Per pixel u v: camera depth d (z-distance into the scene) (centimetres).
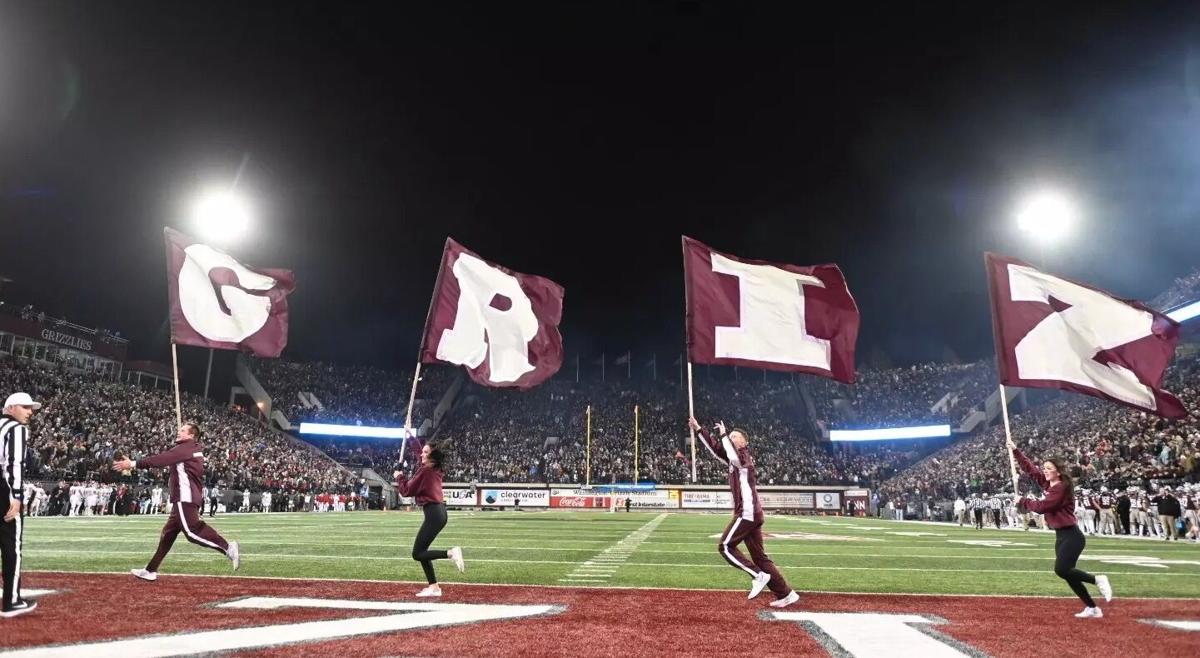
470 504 5478
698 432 819
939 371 7019
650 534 2073
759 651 509
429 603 701
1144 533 2584
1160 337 1012
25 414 625
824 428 6612
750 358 951
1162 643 556
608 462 6134
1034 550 1614
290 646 490
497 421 7031
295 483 4506
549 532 2138
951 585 929
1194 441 3016
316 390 6719
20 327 4453
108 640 500
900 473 5841
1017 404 5866
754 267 990
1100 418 4044
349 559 1148
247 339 1038
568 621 610
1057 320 1014
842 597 794
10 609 588
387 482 5869
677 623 612
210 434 4472
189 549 1277
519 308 1029
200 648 478
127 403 4209
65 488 2816
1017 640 561
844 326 981
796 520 3738
